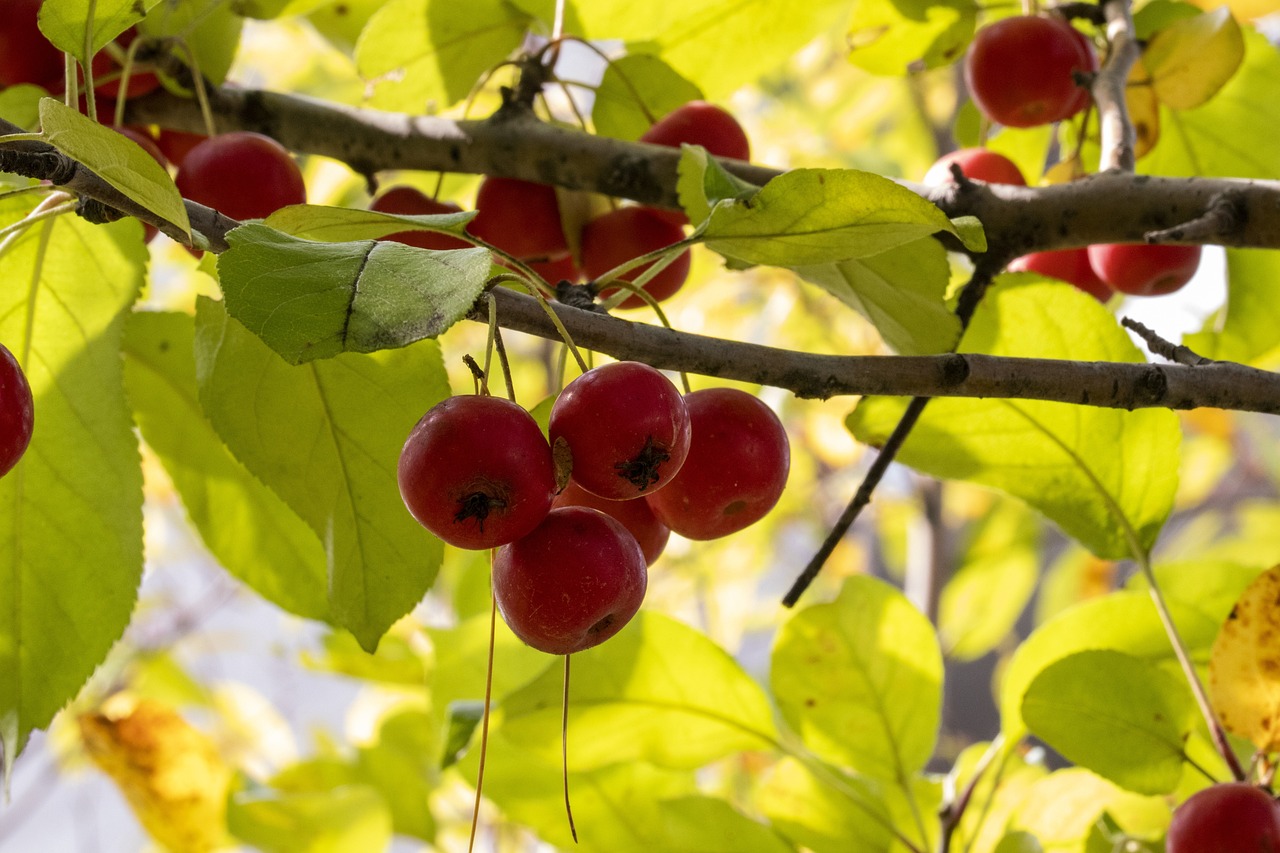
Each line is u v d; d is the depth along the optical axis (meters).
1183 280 0.74
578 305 0.61
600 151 0.70
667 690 0.71
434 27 0.73
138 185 0.58
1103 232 0.68
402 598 0.65
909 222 0.60
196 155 0.67
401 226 0.61
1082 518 0.70
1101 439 0.69
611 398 0.58
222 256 0.57
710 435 0.61
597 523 0.60
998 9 0.76
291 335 0.56
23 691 0.66
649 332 0.60
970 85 0.74
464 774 0.72
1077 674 0.68
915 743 0.71
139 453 0.66
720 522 0.62
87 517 0.66
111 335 0.66
